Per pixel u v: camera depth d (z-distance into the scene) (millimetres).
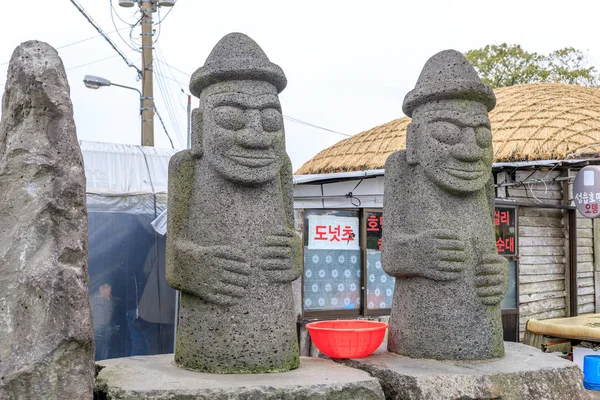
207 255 3990
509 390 4137
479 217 4703
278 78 4281
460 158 4562
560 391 4316
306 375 3924
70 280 3111
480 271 4582
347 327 4793
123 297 6410
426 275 4520
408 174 4738
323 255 6504
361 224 6688
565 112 8016
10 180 3250
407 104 4812
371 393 3783
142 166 7090
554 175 8055
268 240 4117
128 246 6504
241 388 3518
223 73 4156
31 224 3152
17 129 3365
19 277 3076
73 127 3373
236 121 4109
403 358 4559
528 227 7918
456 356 4480
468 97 4664
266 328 4051
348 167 9039
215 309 4016
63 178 3260
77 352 3105
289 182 4453
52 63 3383
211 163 4137
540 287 8008
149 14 11383
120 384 3559
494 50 17781
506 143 7496
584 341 6312
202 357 4000
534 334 6371
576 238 8359
